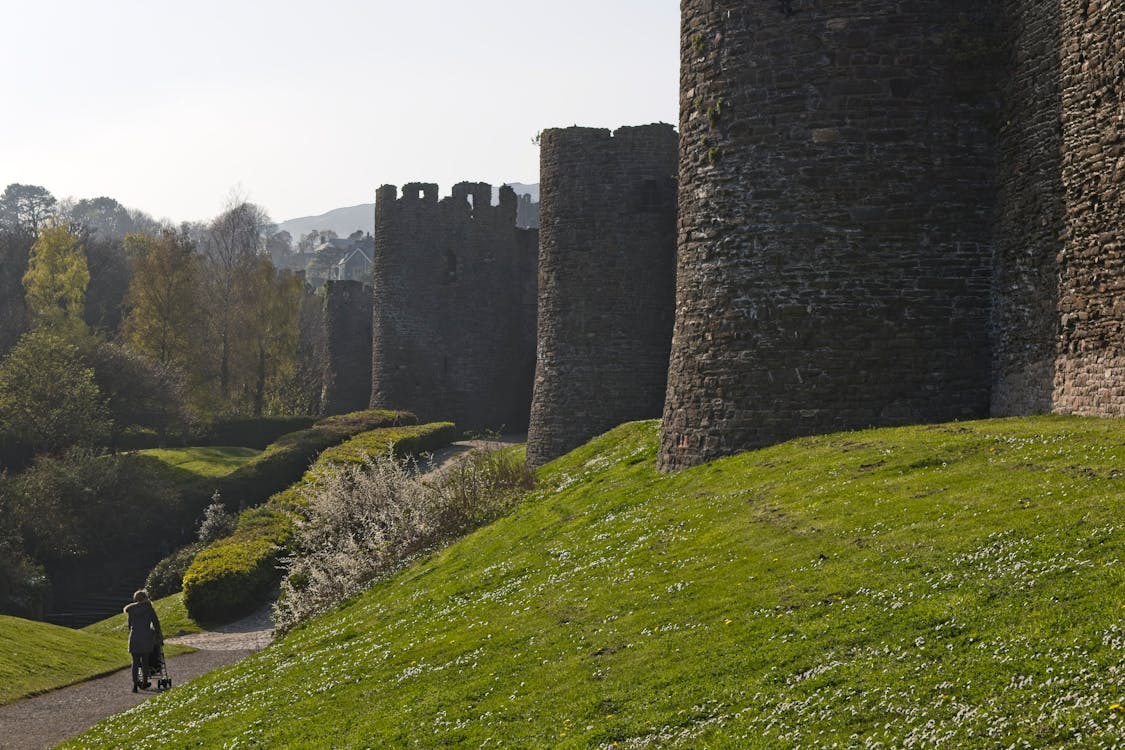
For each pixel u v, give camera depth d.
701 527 16.86
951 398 21.12
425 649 15.98
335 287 75.44
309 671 17.42
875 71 21.42
